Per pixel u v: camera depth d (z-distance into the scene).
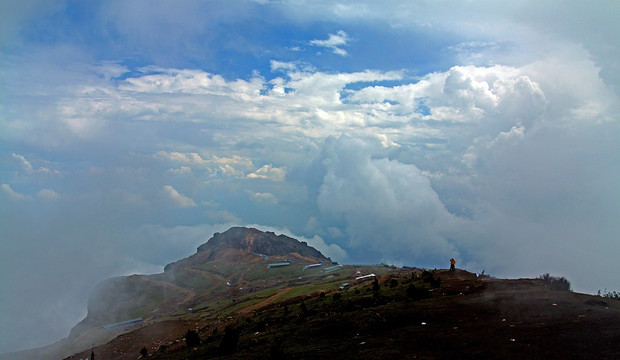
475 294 54.75
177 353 63.88
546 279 59.41
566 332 35.25
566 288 56.56
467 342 36.31
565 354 30.62
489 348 34.03
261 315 85.50
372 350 38.03
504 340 35.50
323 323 53.69
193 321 124.19
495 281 62.81
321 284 180.38
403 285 77.44
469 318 44.25
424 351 35.69
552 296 48.81
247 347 52.75
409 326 45.28
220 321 111.94
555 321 38.88
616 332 33.56
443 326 42.81
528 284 57.53
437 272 82.50
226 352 52.47
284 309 82.62
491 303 48.62
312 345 45.84
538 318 40.66
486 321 42.31
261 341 53.94
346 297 77.50
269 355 45.12
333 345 43.28
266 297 171.38
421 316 47.62
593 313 39.75
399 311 50.81
